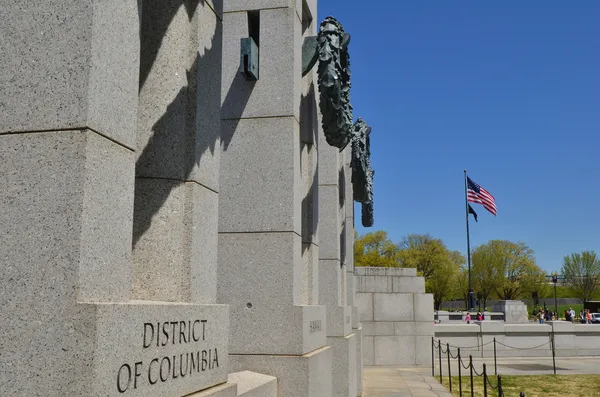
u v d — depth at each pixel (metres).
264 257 7.88
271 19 8.46
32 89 3.16
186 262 4.81
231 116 8.31
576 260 94.00
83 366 2.86
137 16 3.72
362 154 15.29
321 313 8.94
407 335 23.05
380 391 16.38
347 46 8.68
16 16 3.24
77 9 3.19
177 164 4.91
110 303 3.03
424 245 76.62
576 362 24.00
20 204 3.06
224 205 8.11
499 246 86.44
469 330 25.47
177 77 4.96
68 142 3.08
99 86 3.21
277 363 7.55
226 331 4.67
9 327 2.96
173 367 3.72
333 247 12.65
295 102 8.31
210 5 5.35
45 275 2.98
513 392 15.95
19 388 2.91
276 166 8.08
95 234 3.12
